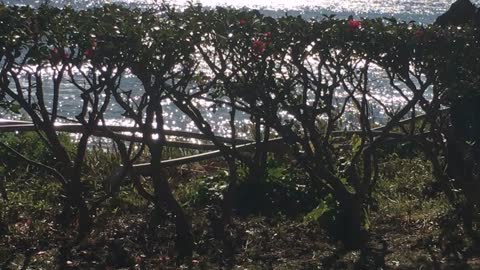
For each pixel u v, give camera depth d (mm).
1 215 7215
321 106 7285
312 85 7320
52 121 6922
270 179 8016
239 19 6652
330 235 7062
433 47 6660
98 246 6707
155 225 7148
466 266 6332
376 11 63000
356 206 7035
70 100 18969
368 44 6586
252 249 6738
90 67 6520
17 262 6340
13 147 8773
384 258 6551
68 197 7043
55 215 7316
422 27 6777
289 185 8008
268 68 6672
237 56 6684
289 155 8266
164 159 9562
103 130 7098
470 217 7262
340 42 6543
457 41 6680
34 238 6801
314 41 6543
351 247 6848
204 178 8414
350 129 10391
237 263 6457
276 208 7789
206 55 6672
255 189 7949
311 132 6965
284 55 6645
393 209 7766
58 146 7000
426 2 81188
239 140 9039
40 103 6770
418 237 7039
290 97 6816
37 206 7457
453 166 7832
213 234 7059
